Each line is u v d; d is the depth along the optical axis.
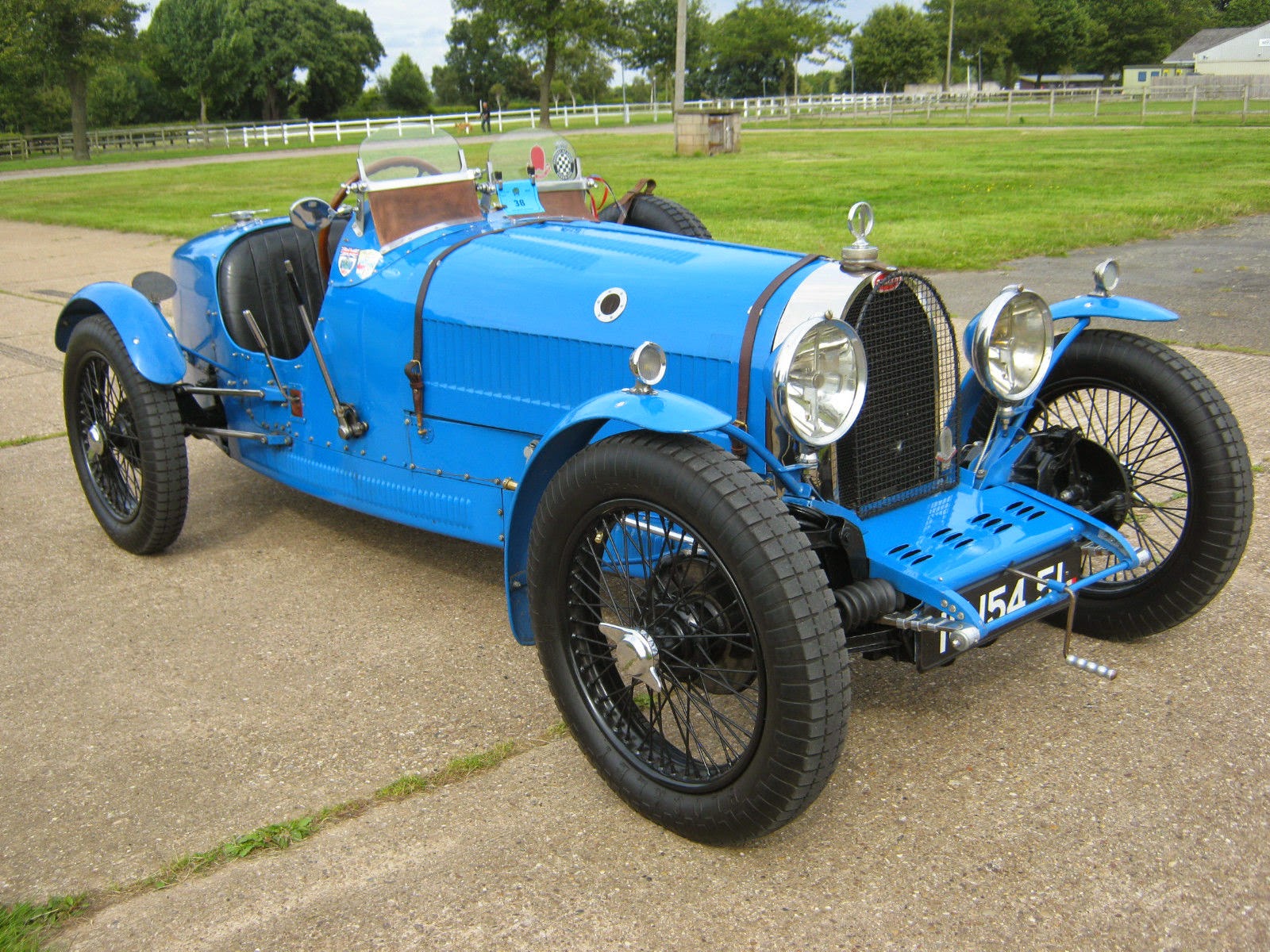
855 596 2.54
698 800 2.42
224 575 4.07
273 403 4.18
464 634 3.54
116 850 2.51
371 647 3.46
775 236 10.66
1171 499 3.63
